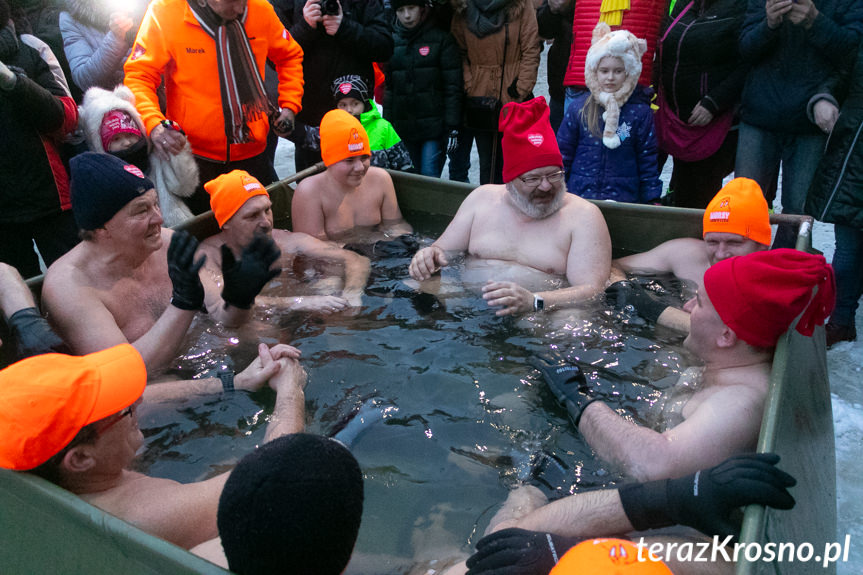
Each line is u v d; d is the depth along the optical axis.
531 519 1.52
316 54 4.03
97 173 2.16
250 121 3.36
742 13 3.54
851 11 3.15
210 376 2.17
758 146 3.61
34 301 2.07
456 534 1.56
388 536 1.55
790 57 3.35
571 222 2.89
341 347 2.34
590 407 1.90
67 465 1.45
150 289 2.43
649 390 2.03
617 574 0.96
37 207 3.05
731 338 1.87
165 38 3.13
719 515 1.34
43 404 1.37
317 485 1.06
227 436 1.89
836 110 3.24
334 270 2.93
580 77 3.64
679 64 3.73
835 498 2.05
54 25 3.91
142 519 1.47
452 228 3.16
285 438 1.14
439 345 2.35
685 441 1.69
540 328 2.45
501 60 4.38
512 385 2.11
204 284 2.59
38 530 1.37
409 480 1.73
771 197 3.90
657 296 2.68
